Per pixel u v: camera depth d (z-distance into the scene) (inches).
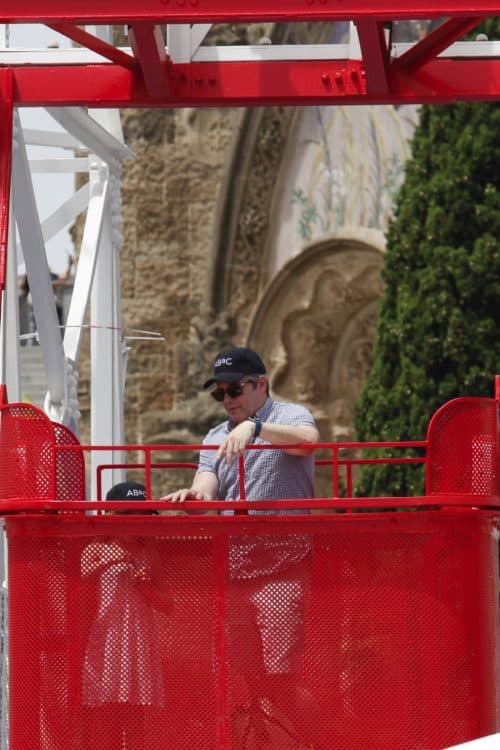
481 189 3058.6
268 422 1022.4
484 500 966.4
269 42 1354.6
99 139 1697.8
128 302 3892.7
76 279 1647.4
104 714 954.7
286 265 3745.1
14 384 1434.5
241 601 946.7
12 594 986.7
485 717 961.5
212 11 1079.0
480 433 977.5
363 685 943.7
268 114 3757.4
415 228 3085.6
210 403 3811.5
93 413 1758.1
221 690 944.3
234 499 1021.8
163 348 3870.6
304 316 3772.1
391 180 3627.0
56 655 963.3
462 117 3078.2
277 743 941.2
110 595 959.0
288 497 1005.2
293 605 946.1
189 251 3868.1
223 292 3838.6
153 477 3806.6
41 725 963.3
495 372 3011.8
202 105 1370.6
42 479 987.9
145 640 952.9
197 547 952.3
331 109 3705.7
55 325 1487.5
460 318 3011.8
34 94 1355.8
